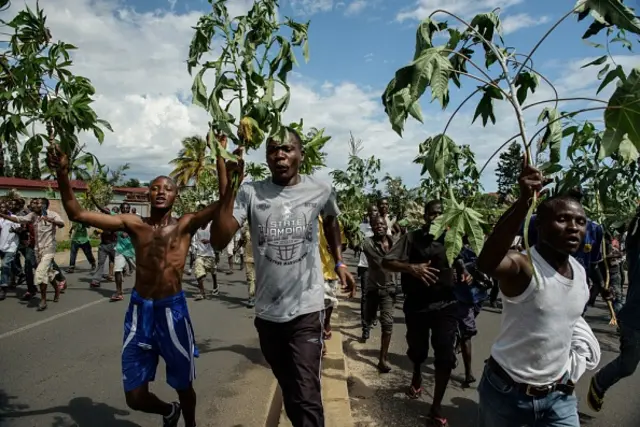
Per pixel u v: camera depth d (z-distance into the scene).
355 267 15.27
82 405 4.22
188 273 13.96
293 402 2.85
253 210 3.05
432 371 5.30
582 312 2.37
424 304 4.02
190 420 3.49
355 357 5.82
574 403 2.38
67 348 5.93
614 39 2.47
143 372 3.29
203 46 2.79
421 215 5.46
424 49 2.17
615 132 1.83
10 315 7.79
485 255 2.15
